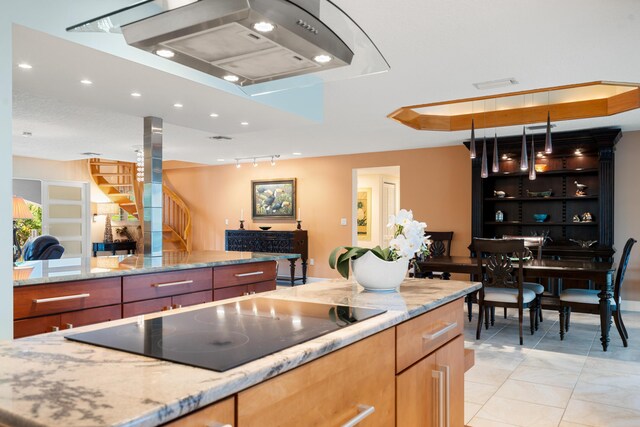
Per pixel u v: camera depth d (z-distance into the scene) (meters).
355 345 1.29
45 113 4.83
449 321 1.97
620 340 4.66
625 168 6.21
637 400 3.12
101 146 7.11
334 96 4.41
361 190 10.61
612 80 3.85
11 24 2.12
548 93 5.10
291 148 7.46
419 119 5.95
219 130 4.94
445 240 7.19
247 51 1.55
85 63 2.71
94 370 0.94
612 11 2.56
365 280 2.04
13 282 2.31
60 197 9.60
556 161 6.55
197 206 10.09
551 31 2.84
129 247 10.10
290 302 1.75
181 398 0.79
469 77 3.78
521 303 4.53
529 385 3.42
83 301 2.64
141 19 1.43
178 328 1.29
